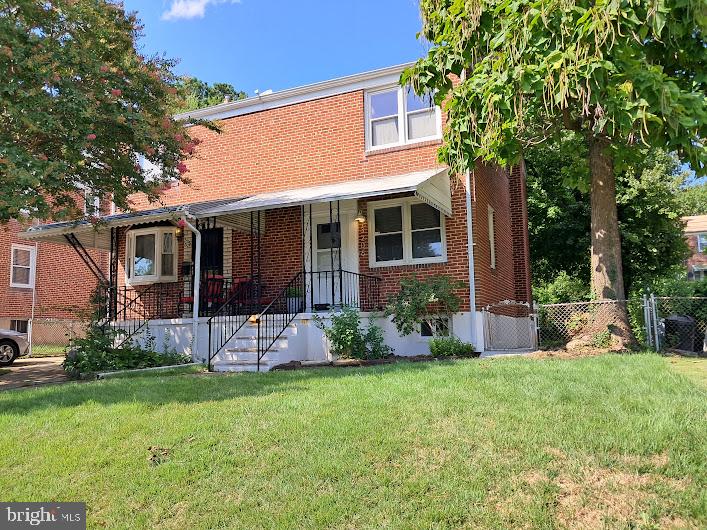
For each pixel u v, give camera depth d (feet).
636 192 70.44
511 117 29.32
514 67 27.71
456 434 15.57
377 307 41.01
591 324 35.32
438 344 36.01
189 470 14.76
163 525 12.39
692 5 24.21
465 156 32.68
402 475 13.50
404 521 11.55
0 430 18.88
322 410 18.74
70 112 29.40
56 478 14.96
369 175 43.91
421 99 40.52
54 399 23.29
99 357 35.88
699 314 38.17
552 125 36.40
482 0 29.17
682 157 29.45
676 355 31.83
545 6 25.59
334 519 11.87
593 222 36.47
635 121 25.95
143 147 34.60
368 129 44.78
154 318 48.55
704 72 28.76
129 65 33.86
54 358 55.21
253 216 46.65
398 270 40.96
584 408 17.22
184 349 41.57
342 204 43.45
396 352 39.06
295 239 45.24
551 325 42.04
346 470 13.94
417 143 42.47
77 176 35.40
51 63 28.94
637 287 71.20
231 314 42.88
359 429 16.52
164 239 50.70
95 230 41.29
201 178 51.11
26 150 29.55
